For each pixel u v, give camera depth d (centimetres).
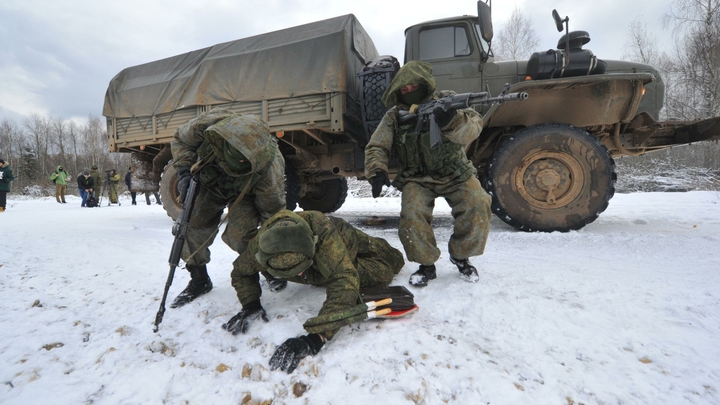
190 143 233
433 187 256
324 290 246
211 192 231
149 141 610
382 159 259
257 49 530
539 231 471
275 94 512
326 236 191
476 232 244
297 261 168
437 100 238
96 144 5500
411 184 262
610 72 500
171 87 578
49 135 6119
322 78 488
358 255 249
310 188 688
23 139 5688
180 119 577
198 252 234
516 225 477
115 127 641
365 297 211
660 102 510
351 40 512
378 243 265
